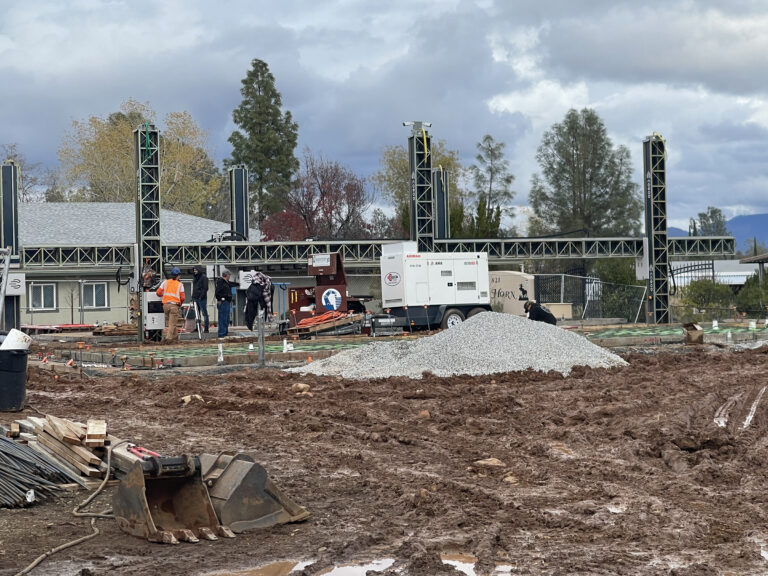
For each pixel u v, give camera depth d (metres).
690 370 20.11
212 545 7.40
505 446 11.88
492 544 7.27
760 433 12.60
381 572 6.66
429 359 20.59
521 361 20.38
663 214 45.81
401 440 12.18
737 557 6.94
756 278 51.81
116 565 6.87
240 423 13.79
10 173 40.78
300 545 7.38
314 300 34.22
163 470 7.67
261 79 86.94
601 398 15.72
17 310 40.03
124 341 35.00
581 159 84.44
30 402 16.08
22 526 8.02
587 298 49.09
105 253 42.59
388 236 77.81
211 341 31.86
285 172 86.50
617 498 8.85
